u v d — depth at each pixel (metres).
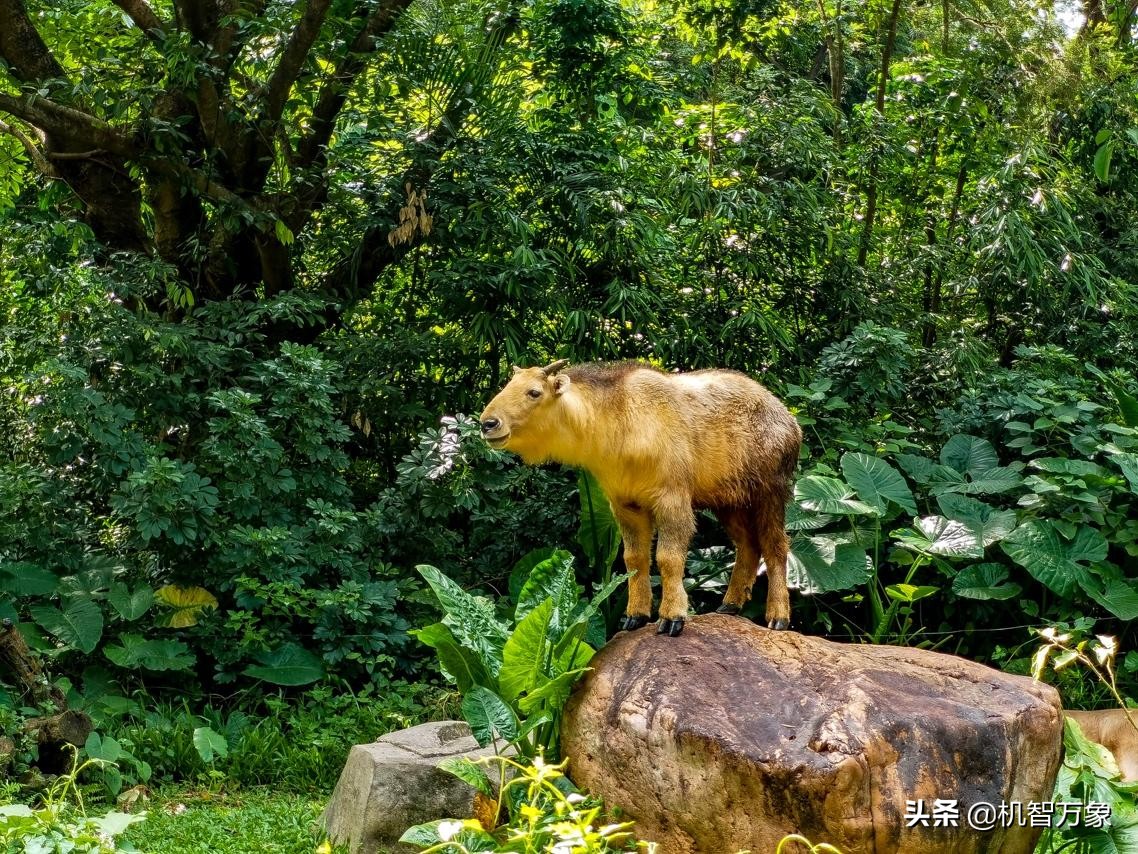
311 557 7.54
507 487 8.03
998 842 4.10
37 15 9.37
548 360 9.31
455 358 9.10
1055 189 9.97
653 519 5.18
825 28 11.54
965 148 10.62
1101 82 10.95
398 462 9.23
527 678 4.93
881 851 3.90
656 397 5.04
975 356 9.14
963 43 10.62
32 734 5.99
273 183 9.70
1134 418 7.91
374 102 9.27
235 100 8.89
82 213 9.44
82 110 8.74
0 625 6.29
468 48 9.20
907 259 10.49
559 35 10.02
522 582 7.42
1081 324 9.97
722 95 10.51
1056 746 4.31
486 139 9.16
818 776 3.90
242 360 8.45
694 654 4.65
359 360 8.80
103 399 7.41
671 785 4.24
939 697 4.28
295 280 9.37
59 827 3.91
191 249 9.21
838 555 7.09
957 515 7.37
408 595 7.91
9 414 8.01
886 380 8.45
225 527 7.51
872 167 10.39
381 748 5.48
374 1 9.14
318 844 5.29
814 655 4.62
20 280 8.55
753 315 8.80
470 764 4.73
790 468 5.38
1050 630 4.61
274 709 6.96
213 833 5.53
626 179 9.27
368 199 9.23
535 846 3.99
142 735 6.51
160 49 8.52
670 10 11.74
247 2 8.72
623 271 9.19
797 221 9.37
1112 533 7.43
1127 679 7.20
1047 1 10.78
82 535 7.75
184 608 7.39
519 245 8.81
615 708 4.52
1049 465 7.37
